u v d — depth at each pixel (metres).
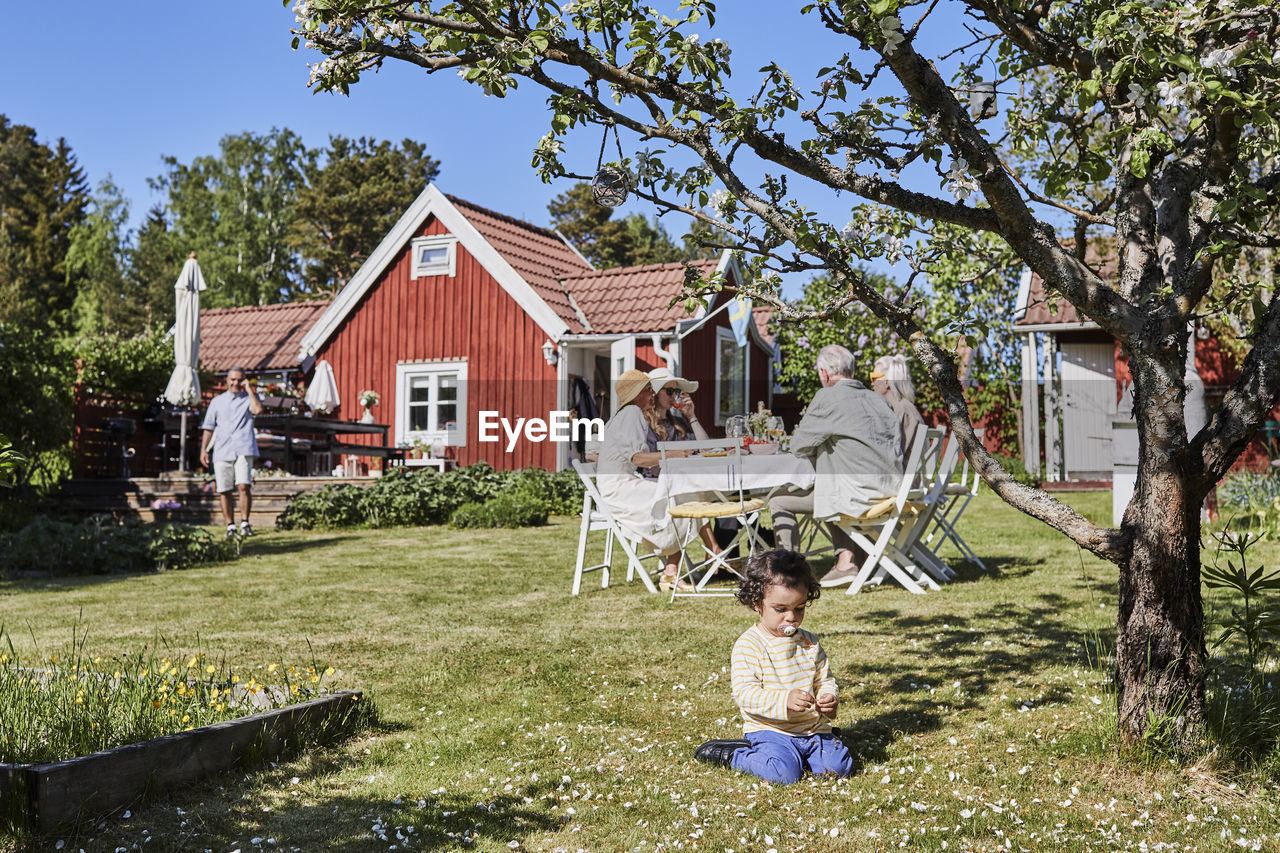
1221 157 3.02
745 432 8.57
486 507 12.60
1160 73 2.73
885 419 6.91
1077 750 3.48
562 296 18.83
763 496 7.54
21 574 8.73
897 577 6.92
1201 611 3.41
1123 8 2.69
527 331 18.31
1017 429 22.84
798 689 3.40
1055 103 4.01
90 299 55.53
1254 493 11.23
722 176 3.38
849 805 3.10
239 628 6.02
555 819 3.02
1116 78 2.74
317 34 3.21
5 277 55.28
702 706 4.26
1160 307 3.30
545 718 4.14
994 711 4.04
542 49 2.96
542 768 3.51
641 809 3.09
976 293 20.36
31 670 4.12
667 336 17.25
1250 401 3.27
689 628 5.88
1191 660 3.36
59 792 2.84
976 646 5.16
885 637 5.46
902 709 4.14
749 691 3.51
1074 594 6.56
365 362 19.78
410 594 7.27
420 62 3.21
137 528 9.53
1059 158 3.88
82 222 59.91
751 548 7.08
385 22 3.25
